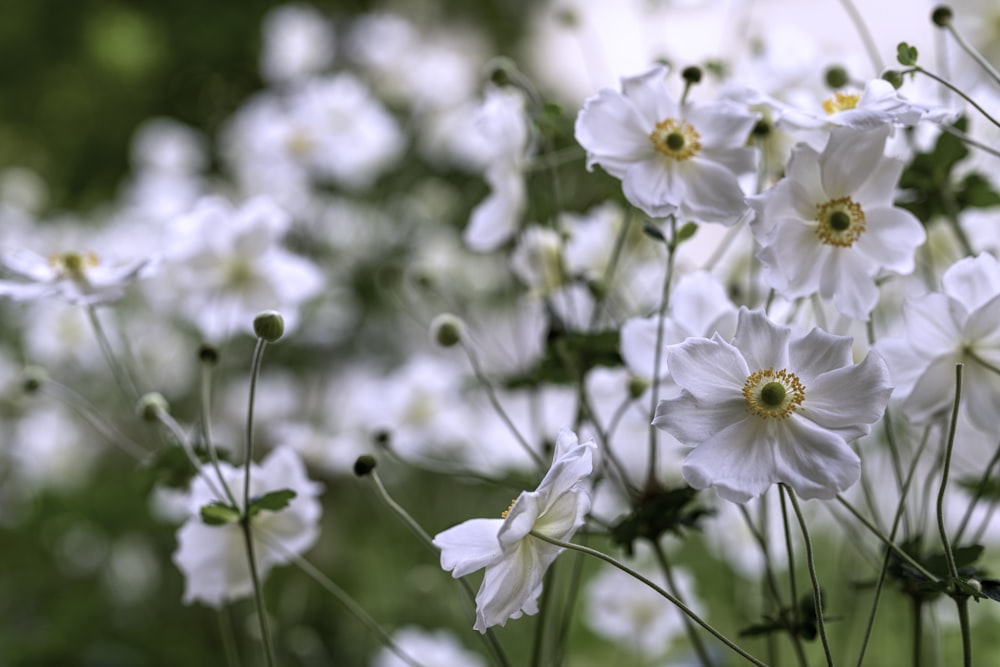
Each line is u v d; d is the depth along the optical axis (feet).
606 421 3.43
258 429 5.34
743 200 2.70
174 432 2.92
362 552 4.82
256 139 5.27
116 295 2.94
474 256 5.37
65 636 4.90
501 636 4.06
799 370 2.52
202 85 9.64
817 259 2.64
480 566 2.51
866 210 2.65
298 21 6.40
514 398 4.32
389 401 3.82
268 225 3.23
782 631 2.80
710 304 2.82
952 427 2.52
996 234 3.14
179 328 5.29
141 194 6.07
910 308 2.69
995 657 3.61
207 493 2.95
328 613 4.67
